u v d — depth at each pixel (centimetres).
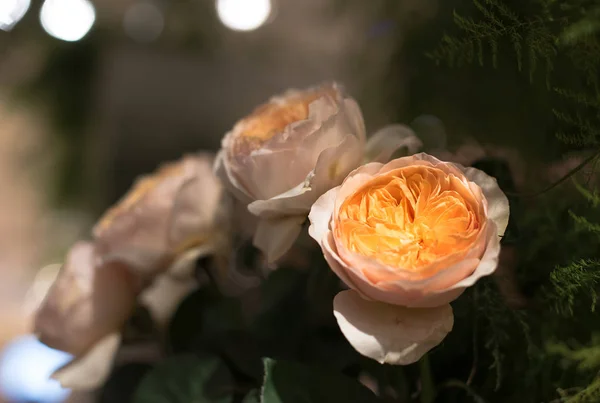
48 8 82
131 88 97
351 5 72
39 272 105
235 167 41
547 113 45
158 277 50
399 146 40
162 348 53
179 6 95
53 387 74
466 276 33
